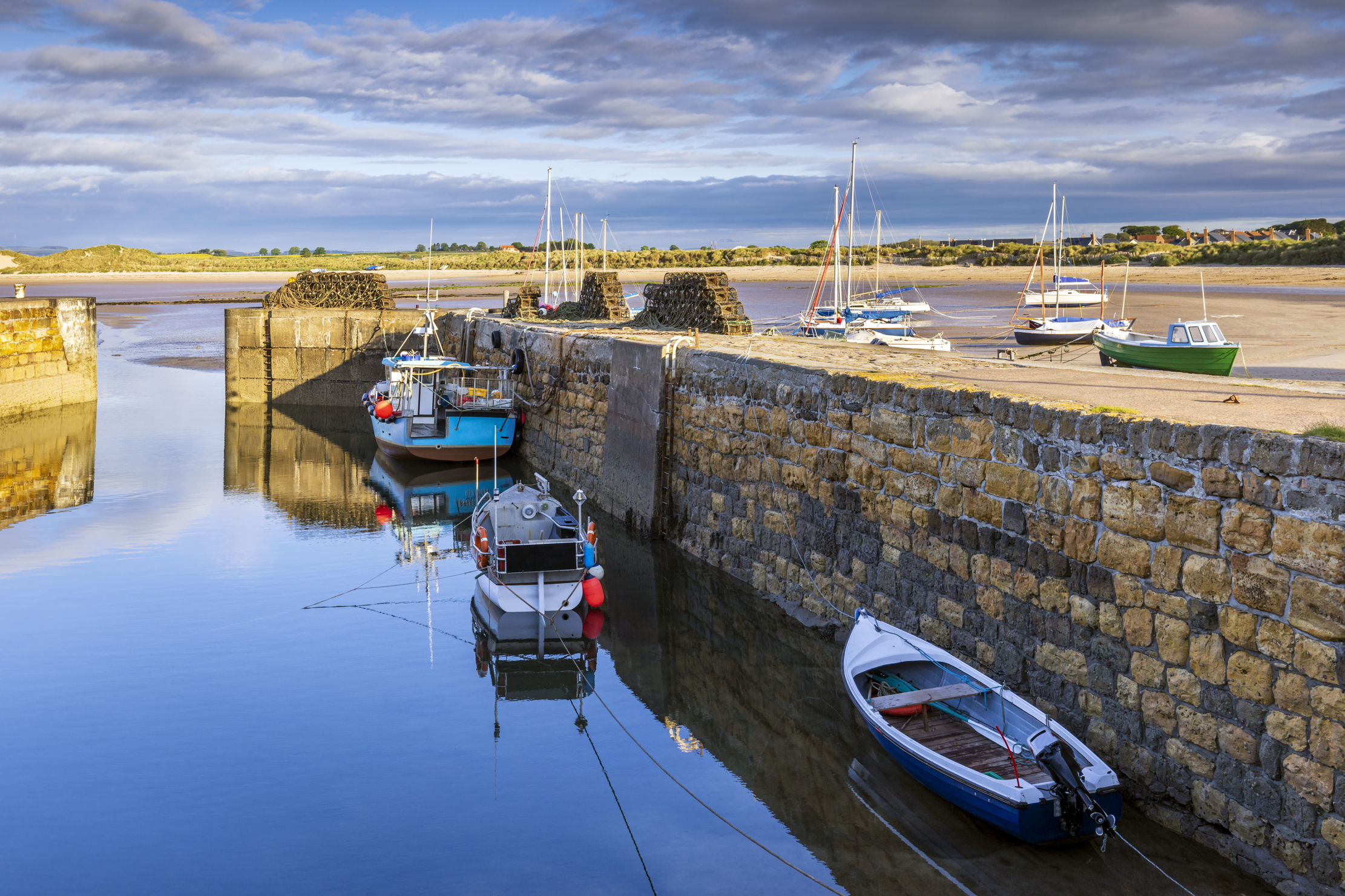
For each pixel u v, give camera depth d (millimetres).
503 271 163625
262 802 10523
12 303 33906
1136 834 8930
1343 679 7379
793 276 126375
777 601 15773
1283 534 7746
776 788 10867
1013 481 10703
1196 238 140750
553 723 12594
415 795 10727
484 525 18438
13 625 15742
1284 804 7887
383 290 41812
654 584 17688
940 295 85125
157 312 82188
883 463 13055
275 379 40531
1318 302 57469
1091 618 9727
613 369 21797
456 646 15164
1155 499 8898
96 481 26359
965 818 9875
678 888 8977
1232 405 10961
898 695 10383
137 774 11062
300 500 24750
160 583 17969
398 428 28031
